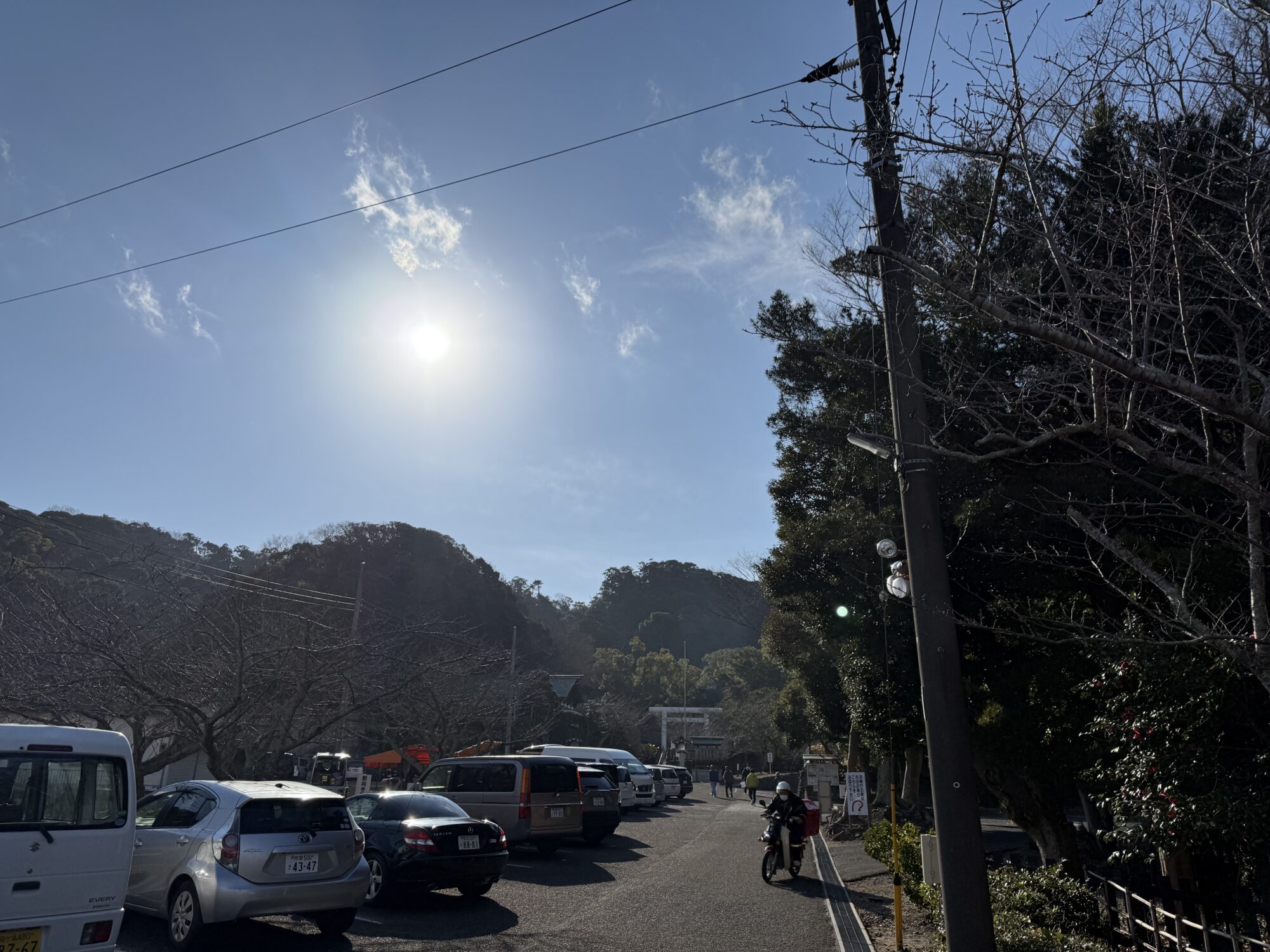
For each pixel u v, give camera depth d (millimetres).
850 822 23906
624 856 16906
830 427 13539
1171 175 5539
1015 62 5883
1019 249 7281
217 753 15266
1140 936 7871
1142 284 5832
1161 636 6879
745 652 78312
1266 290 5367
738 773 68375
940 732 6559
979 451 10289
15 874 6012
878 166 6594
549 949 8578
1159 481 8695
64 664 14359
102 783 6656
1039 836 12758
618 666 84000
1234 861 7613
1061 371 7133
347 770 27516
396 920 9812
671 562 124000
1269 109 5094
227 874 7953
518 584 105562
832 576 13492
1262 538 6090
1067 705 9828
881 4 7156
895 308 7148
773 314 13594
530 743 38531
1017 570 10445
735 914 10992
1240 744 6828
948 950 6207
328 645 18109
